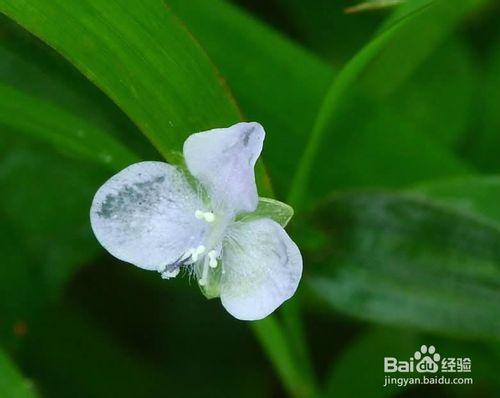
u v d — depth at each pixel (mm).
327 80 139
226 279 116
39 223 147
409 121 144
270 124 139
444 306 131
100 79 117
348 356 142
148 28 118
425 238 131
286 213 116
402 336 142
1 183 147
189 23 138
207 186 116
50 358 149
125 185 115
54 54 137
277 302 115
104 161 131
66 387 149
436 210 130
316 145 133
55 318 150
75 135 130
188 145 114
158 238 116
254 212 116
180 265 116
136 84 118
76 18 116
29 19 116
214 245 116
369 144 142
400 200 130
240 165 114
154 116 118
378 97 147
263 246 116
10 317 145
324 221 133
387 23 129
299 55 139
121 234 116
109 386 150
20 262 146
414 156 142
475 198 135
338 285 134
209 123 119
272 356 140
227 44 139
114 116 144
